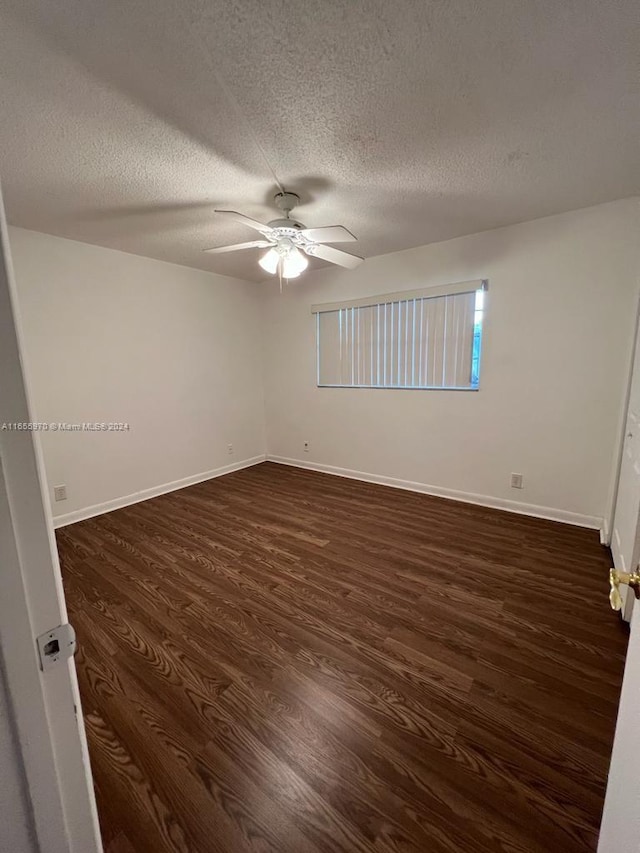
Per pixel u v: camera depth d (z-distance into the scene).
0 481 0.43
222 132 1.56
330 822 0.99
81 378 2.96
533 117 1.50
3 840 0.48
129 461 3.32
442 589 2.00
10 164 1.76
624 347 2.41
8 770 0.47
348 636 1.66
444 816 0.99
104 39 1.11
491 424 3.02
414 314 3.27
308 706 1.33
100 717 1.29
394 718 1.27
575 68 1.24
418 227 2.71
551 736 1.20
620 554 2.04
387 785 1.07
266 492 3.59
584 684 1.39
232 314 4.14
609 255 2.38
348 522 2.87
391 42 1.14
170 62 1.19
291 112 1.44
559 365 2.66
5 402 0.43
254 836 0.96
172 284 3.53
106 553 2.43
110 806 1.03
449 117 1.49
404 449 3.56
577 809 1.00
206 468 4.02
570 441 2.69
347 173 1.91
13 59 1.16
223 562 2.30
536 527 2.71
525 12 1.05
